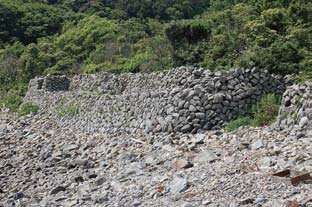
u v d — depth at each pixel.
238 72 19.75
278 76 20.19
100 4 79.19
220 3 55.75
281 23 27.36
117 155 16.84
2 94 47.00
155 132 20.16
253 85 19.78
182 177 12.12
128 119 22.75
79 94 30.05
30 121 32.34
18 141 22.83
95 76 32.84
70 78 38.72
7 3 76.06
